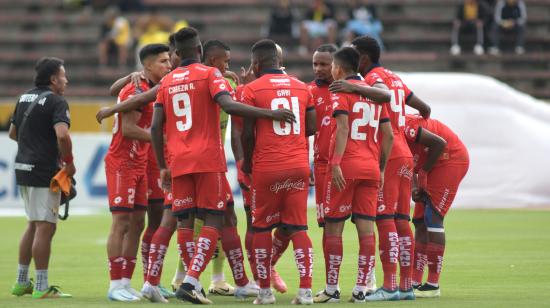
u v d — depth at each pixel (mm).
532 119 68625
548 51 103688
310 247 27984
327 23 97375
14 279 35812
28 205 30969
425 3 107625
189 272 27719
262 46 28688
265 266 28188
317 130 30516
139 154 30375
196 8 110188
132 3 107625
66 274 36969
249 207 31609
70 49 108000
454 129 68062
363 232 28469
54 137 30969
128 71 100500
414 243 30156
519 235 51062
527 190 68250
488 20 99688
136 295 30047
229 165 67000
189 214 28484
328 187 28562
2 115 77938
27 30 110375
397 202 29594
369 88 28047
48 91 31078
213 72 28031
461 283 33562
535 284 33156
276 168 27719
